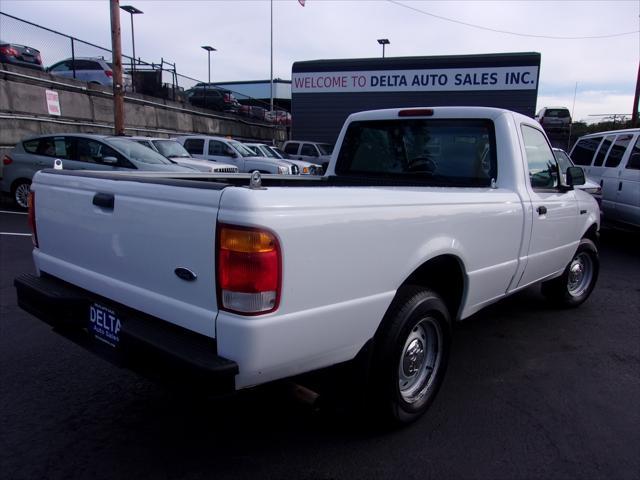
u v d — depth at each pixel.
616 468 2.79
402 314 2.84
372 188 2.72
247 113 29.80
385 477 2.67
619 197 9.18
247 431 3.06
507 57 20.12
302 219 2.21
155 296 2.46
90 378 3.68
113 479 2.59
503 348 4.48
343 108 22.36
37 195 3.27
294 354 2.31
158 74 21.47
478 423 3.21
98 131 17.08
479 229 3.34
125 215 2.57
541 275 4.54
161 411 3.27
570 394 3.64
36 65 14.82
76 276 2.98
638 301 5.99
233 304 2.13
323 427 3.13
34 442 2.89
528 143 4.18
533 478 2.69
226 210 2.11
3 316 4.78
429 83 21.19
